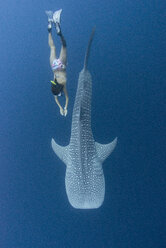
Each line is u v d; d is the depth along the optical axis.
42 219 7.36
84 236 7.13
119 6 7.29
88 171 5.41
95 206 5.38
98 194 5.53
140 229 7.00
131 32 7.27
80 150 5.22
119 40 7.27
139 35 7.26
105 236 7.07
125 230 7.03
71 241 7.18
